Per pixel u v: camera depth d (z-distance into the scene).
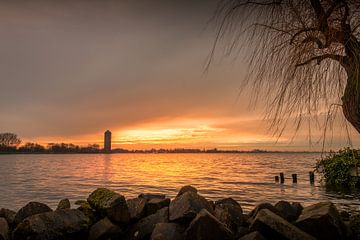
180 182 42.16
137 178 51.44
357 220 7.38
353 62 3.88
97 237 8.12
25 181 46.34
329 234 6.91
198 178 48.84
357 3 3.89
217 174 57.78
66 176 57.81
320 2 4.12
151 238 7.76
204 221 7.24
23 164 133.12
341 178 24.36
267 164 102.88
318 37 4.00
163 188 34.34
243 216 8.65
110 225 8.34
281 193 26.11
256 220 7.14
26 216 8.84
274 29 4.14
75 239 8.08
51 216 7.86
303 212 7.97
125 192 30.66
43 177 55.12
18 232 7.63
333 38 3.92
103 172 71.69
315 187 28.27
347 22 3.97
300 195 24.09
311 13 3.99
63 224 7.85
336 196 21.83
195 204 8.30
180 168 90.44
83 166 111.25
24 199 25.91
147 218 8.85
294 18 4.03
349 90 3.88
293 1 4.04
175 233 7.59
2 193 30.47
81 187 36.50
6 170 82.69
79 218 8.23
